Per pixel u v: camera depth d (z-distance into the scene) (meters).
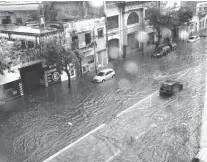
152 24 44.06
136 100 26.16
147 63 39.47
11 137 20.64
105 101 26.44
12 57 27.47
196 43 51.78
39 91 30.64
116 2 40.12
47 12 38.47
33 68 30.95
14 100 28.34
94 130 20.81
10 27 35.28
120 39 42.72
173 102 25.08
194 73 32.84
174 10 47.84
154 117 22.27
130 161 16.56
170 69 35.56
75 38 33.91
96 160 16.92
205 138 15.88
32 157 17.83
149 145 18.19
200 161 13.32
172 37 54.16
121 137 19.50
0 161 17.59
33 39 30.58
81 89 30.42
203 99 24.70
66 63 29.17
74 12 37.28
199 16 60.16
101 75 32.91
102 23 37.44
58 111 24.81
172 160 16.31
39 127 21.95
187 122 20.91
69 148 18.55
